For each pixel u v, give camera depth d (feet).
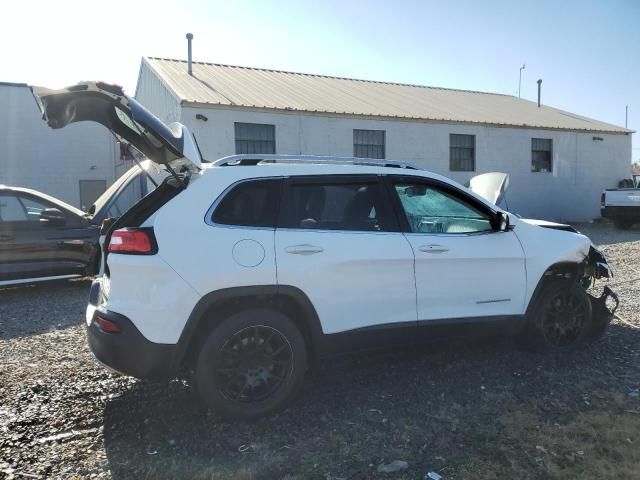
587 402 12.59
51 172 77.61
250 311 11.81
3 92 74.69
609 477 9.50
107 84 10.86
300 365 12.28
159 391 13.64
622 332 18.04
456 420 11.80
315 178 12.98
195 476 9.75
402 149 65.77
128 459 10.37
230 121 54.54
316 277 12.25
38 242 25.32
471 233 14.55
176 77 61.52
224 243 11.66
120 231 11.49
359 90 77.00
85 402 13.01
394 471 9.88
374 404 12.71
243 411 11.75
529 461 10.11
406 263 13.25
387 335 13.19
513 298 14.89
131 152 14.60
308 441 11.02
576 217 81.05
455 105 80.33
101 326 11.36
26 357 16.40
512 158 74.79
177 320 11.21
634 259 35.63
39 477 9.73
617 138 84.02
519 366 14.94
